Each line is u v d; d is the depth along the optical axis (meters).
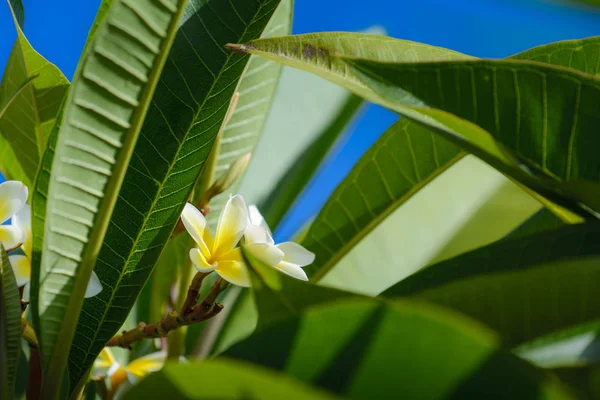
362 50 0.74
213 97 0.79
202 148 0.78
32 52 0.88
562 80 0.71
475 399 0.58
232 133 0.90
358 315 0.59
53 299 0.75
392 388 0.59
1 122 0.90
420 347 0.59
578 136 0.71
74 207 0.75
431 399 0.58
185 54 0.78
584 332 0.66
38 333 0.75
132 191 0.78
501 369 0.58
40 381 0.78
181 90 0.78
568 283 0.65
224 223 0.80
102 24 0.74
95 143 0.75
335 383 0.59
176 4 0.75
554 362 0.66
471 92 0.71
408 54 0.76
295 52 0.71
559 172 0.72
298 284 0.63
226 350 0.60
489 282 0.66
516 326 0.66
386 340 0.59
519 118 0.72
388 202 0.96
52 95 0.89
